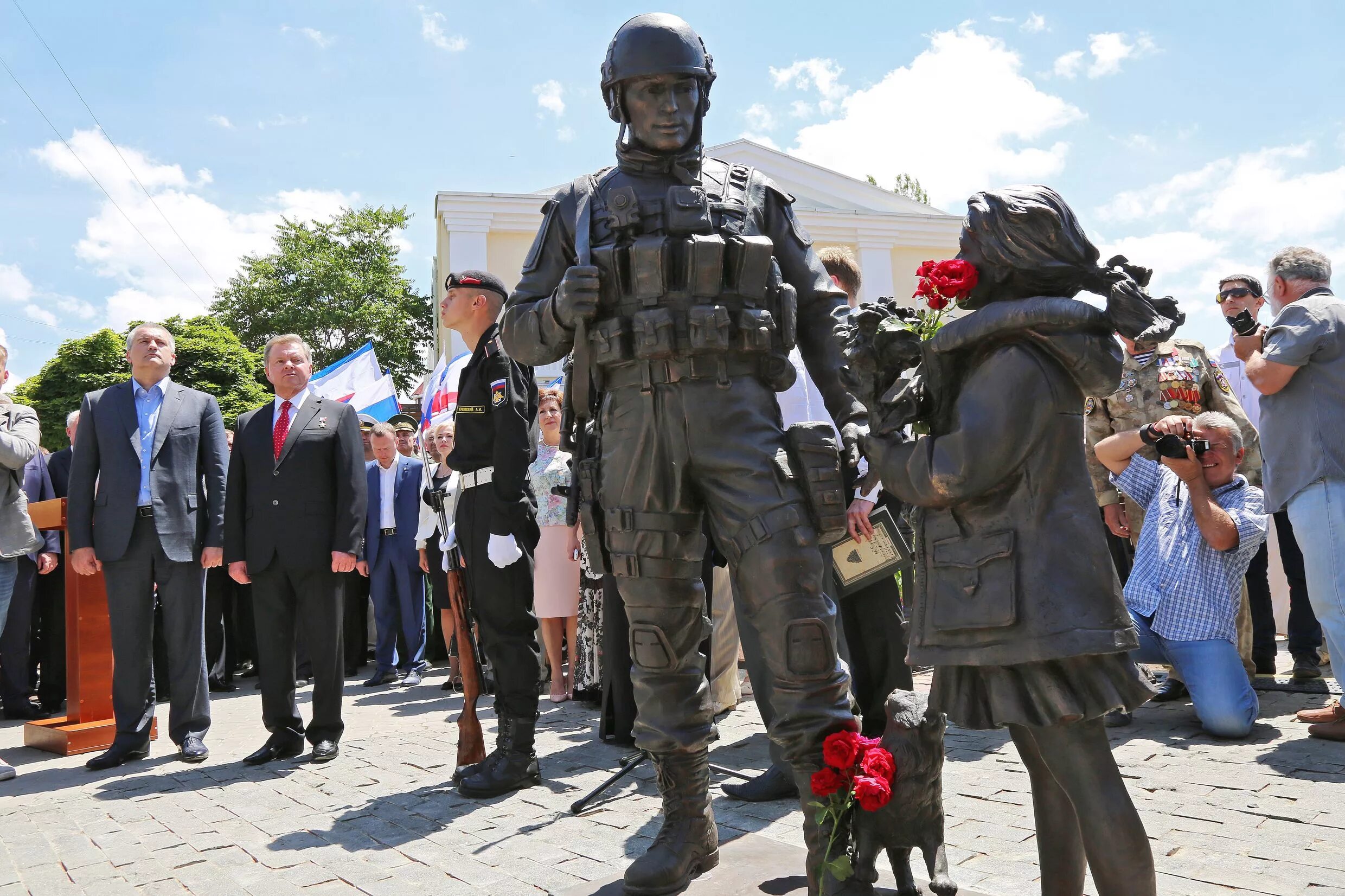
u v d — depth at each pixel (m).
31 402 35.94
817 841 2.42
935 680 2.01
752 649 4.00
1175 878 2.68
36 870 3.30
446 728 5.88
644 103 2.58
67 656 6.20
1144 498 5.07
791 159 22.61
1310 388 4.40
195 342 36.94
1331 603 4.32
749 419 2.52
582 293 2.52
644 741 2.66
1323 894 2.53
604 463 2.67
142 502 5.35
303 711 6.95
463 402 4.30
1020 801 3.51
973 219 1.96
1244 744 4.23
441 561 7.77
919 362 2.02
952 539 1.90
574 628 7.01
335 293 52.19
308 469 5.17
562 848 3.27
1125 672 1.81
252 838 3.60
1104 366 1.81
